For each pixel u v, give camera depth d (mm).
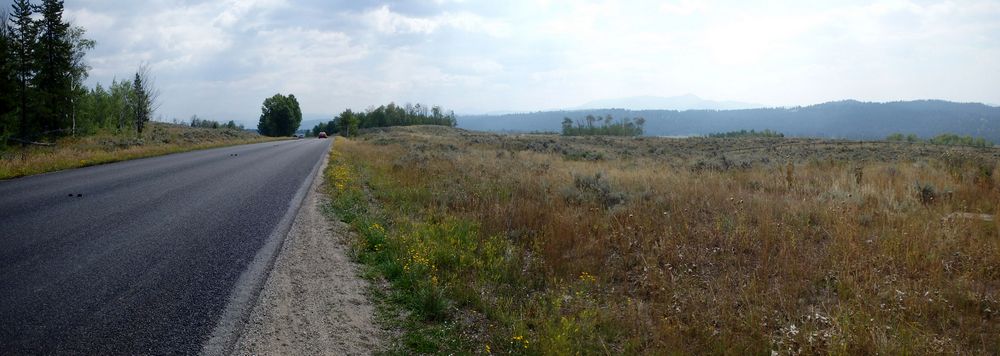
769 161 22344
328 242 6980
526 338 4316
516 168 17109
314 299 4820
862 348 4133
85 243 6215
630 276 6188
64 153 19750
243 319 4168
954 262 6062
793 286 5457
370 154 26594
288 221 8125
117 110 46688
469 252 6660
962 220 7648
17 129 32500
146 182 12453
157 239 6543
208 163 19234
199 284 4910
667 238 7188
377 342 4113
